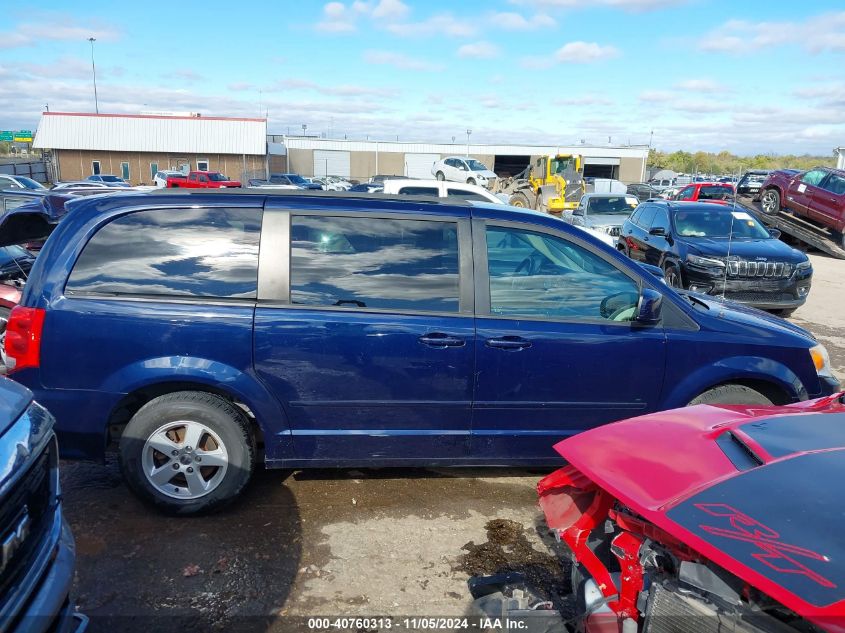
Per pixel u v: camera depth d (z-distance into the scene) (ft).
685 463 7.32
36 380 11.37
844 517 5.94
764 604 5.82
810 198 57.26
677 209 37.06
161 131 163.02
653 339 12.53
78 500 12.53
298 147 184.34
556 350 12.18
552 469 14.52
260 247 11.85
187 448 11.63
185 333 11.42
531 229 12.55
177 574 10.23
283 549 11.03
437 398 12.09
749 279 31.42
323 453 12.17
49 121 158.81
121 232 11.72
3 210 28.45
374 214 12.24
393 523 12.00
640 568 7.12
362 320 11.76
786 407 9.17
